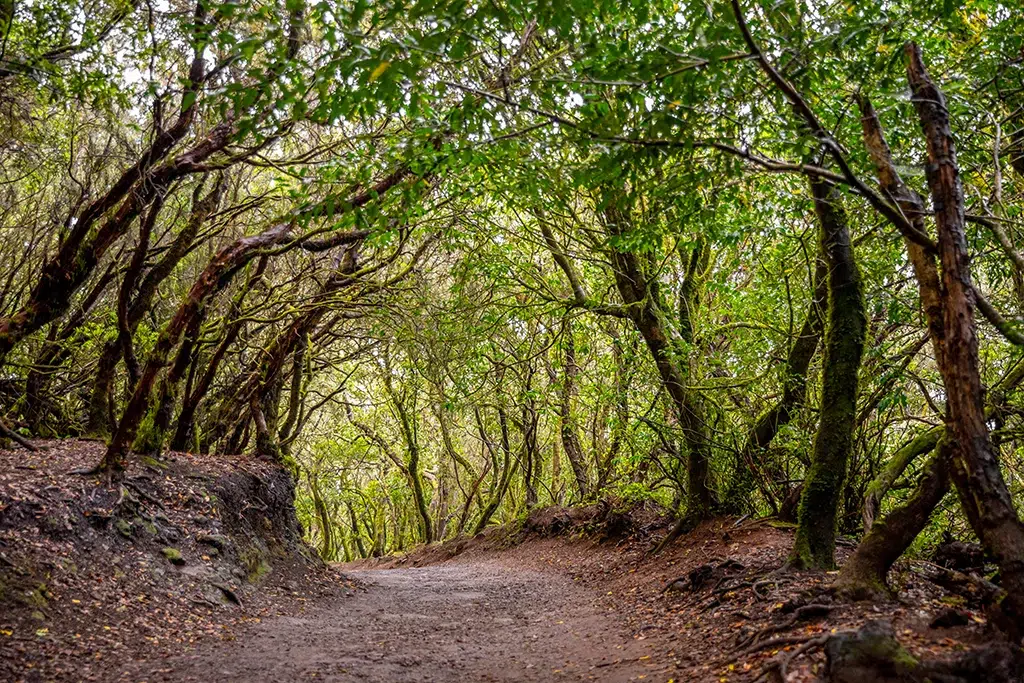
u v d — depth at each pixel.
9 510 9.42
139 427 13.09
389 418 33.09
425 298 16.94
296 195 7.01
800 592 7.90
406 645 9.30
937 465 7.32
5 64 9.73
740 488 13.95
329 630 10.05
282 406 30.11
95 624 8.39
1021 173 8.73
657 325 13.73
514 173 10.02
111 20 10.20
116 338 15.38
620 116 4.91
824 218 9.57
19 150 12.29
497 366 20.00
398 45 4.12
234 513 13.66
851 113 6.62
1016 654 4.69
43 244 15.99
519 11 5.04
